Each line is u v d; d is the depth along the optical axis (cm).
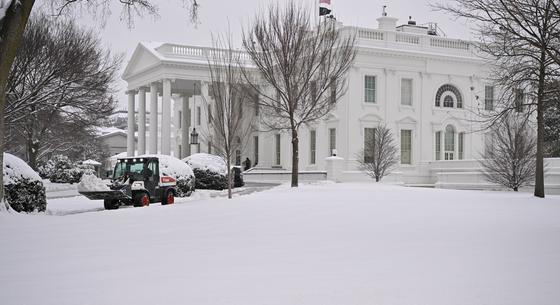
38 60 3206
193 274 786
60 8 2133
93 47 3894
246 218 1499
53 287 718
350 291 681
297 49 3045
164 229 1291
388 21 4950
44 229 1293
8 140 4419
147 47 5634
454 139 5003
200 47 5503
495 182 3541
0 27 1554
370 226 1320
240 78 3369
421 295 660
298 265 848
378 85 4716
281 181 4697
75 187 3925
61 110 3712
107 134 9006
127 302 638
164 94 5334
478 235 1166
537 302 629
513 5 2144
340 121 4616
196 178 3472
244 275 777
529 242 1068
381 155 4312
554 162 3425
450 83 4994
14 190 1733
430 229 1263
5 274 803
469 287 698
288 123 4091
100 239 1138
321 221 1423
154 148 5581
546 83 2386
